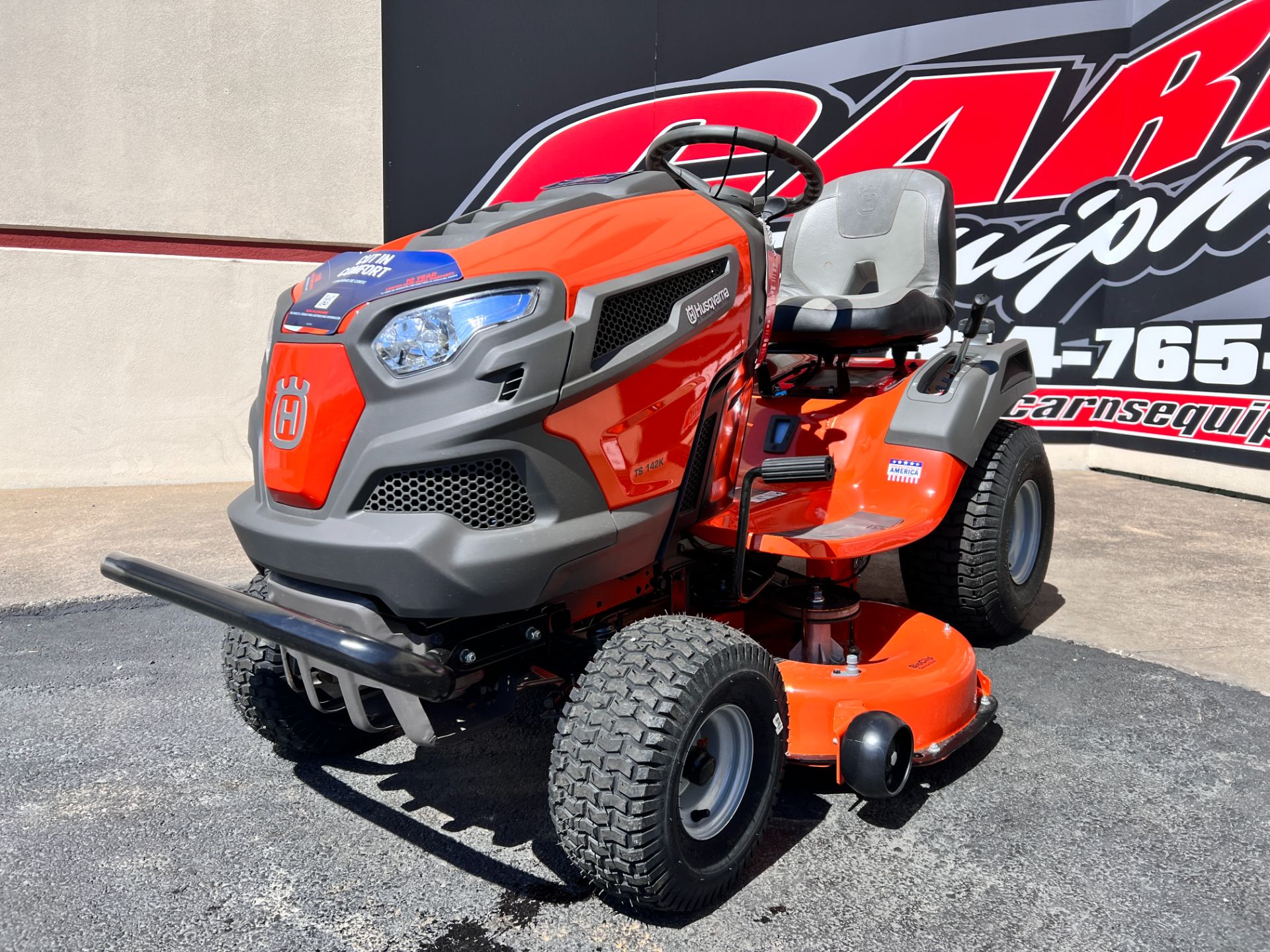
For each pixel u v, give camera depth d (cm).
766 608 281
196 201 612
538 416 180
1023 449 329
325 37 615
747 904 193
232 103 607
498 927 186
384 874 204
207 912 189
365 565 175
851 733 212
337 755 259
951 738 236
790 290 381
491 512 181
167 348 623
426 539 172
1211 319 591
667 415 209
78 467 621
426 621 189
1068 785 239
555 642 214
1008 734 267
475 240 195
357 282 189
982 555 314
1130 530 506
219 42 600
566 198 218
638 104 650
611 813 173
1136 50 641
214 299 626
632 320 200
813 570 273
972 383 305
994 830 219
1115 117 653
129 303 612
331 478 183
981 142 652
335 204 634
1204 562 443
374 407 179
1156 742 262
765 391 334
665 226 217
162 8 588
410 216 646
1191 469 617
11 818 226
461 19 628
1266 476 566
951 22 642
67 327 605
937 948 178
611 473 196
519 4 630
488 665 196
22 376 603
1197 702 288
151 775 249
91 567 431
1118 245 664
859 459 307
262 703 236
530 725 283
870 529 270
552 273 184
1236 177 565
